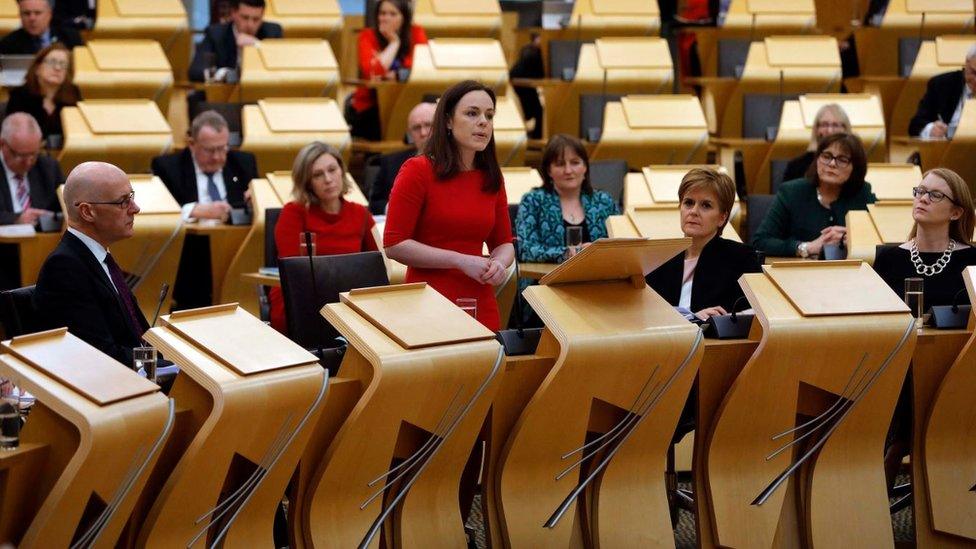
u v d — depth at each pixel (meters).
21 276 21.78
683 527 16.47
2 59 27.98
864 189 22.23
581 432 13.15
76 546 10.25
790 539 14.36
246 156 24.86
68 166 25.44
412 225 15.04
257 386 11.11
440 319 12.62
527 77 33.69
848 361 13.86
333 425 12.13
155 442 10.55
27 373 10.21
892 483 16.20
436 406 12.27
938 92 29.84
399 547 12.50
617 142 28.64
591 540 13.47
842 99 29.66
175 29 32.91
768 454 13.98
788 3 35.72
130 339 13.56
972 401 14.80
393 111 30.62
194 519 11.08
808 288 14.09
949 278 16.47
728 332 14.06
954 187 16.41
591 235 21.00
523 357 13.10
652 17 34.69
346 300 12.45
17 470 10.12
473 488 14.30
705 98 33.62
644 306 13.56
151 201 22.55
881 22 35.69
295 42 30.27
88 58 29.42
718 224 16.73
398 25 31.41
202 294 24.05
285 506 15.78
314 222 19.48
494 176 15.28
